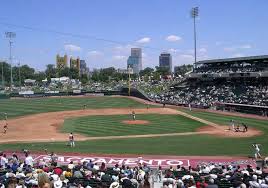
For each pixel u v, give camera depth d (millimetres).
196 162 39125
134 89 140500
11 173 22531
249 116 81812
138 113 87875
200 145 48938
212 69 127375
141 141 52125
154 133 59406
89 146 48156
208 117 80250
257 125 67625
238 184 21109
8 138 55125
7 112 91625
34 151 44438
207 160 40031
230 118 78312
